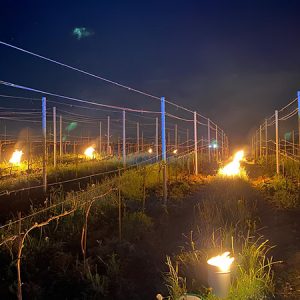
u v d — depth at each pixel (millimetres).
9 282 4363
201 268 4410
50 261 4871
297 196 8117
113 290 4199
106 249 5188
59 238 5730
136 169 11555
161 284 4270
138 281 4438
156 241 5785
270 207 7629
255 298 3619
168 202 8117
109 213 6891
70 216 6277
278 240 5484
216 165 17828
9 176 11703
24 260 4832
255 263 4215
